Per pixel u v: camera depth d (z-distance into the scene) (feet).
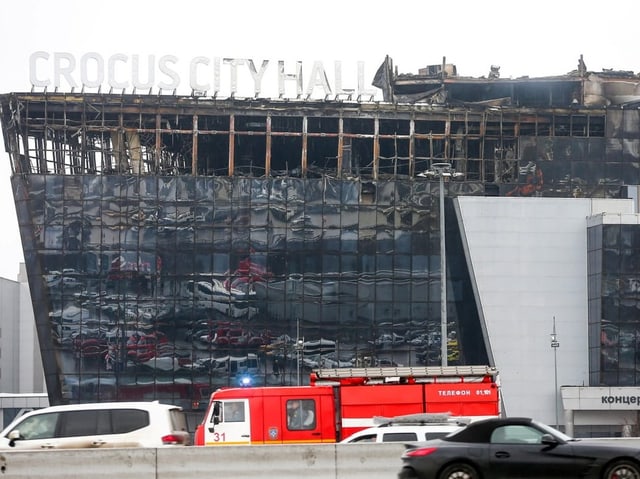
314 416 221.25
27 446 173.99
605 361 483.10
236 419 219.20
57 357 491.72
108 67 509.76
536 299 494.18
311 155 551.59
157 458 158.51
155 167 507.30
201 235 497.87
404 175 521.24
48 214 495.82
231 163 504.43
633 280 484.33
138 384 491.72
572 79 542.57
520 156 516.32
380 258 502.38
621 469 130.62
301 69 515.91
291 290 499.10
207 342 494.18
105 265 494.59
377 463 160.56
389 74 553.64
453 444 133.08
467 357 503.20
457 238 507.30
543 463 130.93
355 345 499.51
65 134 509.35
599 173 517.55
